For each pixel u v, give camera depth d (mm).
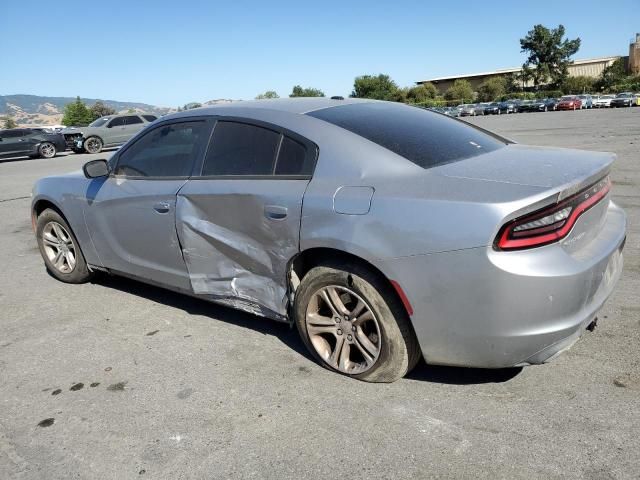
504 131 21797
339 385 2926
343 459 2355
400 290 2566
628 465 2189
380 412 2658
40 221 4785
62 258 4797
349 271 2754
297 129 3096
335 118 3158
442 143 3086
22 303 4465
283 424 2623
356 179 2773
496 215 2295
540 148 3344
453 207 2404
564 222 2398
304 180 2955
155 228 3709
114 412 2818
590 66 94938
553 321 2375
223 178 3324
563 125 23719
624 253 4754
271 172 3119
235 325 3785
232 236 3262
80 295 4566
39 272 5340
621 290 3922
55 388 3094
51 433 2678
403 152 2852
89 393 3018
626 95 51344
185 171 3580
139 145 3979
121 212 3945
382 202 2598
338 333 2967
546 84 86188
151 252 3830
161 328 3809
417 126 3287
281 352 3348
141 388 3031
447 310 2482
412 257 2492
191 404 2842
